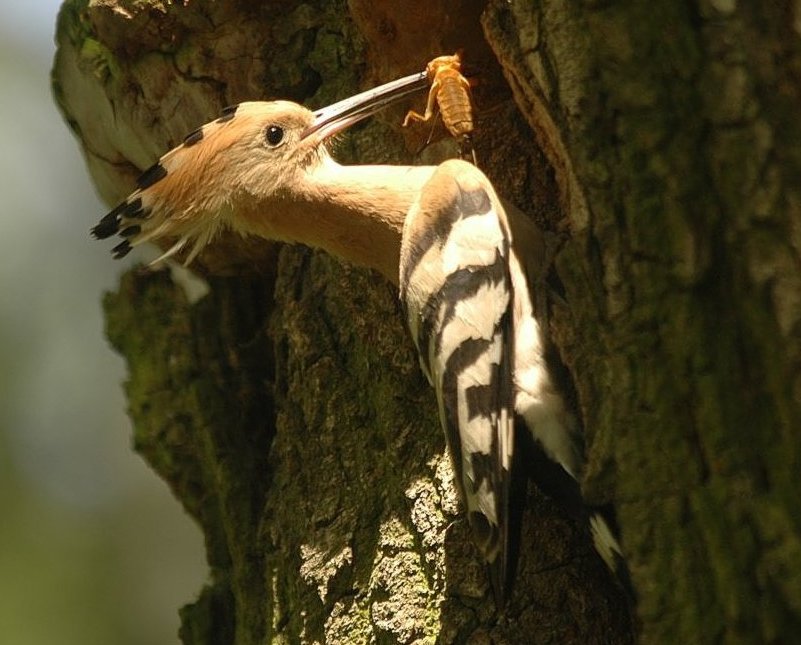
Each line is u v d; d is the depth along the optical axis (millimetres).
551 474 7238
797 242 5883
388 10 8211
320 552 8039
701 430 6027
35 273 14805
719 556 5941
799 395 5836
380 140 8742
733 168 5969
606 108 6250
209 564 9516
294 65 8906
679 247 6094
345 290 8438
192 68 8953
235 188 8336
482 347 7246
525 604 7242
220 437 9383
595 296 6375
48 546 14172
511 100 8227
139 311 10008
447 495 7559
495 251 7418
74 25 9406
